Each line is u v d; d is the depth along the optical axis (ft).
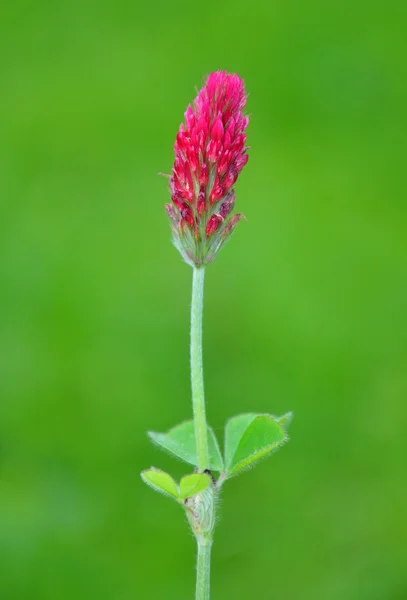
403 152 3.67
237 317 3.06
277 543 2.35
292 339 2.95
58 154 3.76
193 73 4.13
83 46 4.50
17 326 3.02
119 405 2.70
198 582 1.58
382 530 2.37
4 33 4.67
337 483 2.51
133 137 3.79
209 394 2.77
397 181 3.53
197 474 1.55
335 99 3.95
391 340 2.92
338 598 2.20
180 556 2.30
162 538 2.33
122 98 4.02
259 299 3.09
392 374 2.79
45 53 4.46
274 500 2.49
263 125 3.83
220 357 2.90
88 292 3.13
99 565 2.23
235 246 3.32
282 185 3.53
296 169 3.61
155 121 3.87
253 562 2.32
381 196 3.46
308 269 3.20
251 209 3.41
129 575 2.22
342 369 2.84
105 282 3.15
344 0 4.46
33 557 2.23
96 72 4.26
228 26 4.46
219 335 2.99
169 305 3.10
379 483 2.50
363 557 2.29
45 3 4.83
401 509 2.38
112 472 2.50
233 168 1.57
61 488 2.44
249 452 1.61
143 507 2.41
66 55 4.43
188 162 1.56
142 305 3.10
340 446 2.62
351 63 4.08
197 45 4.33
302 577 2.27
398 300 3.05
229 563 2.32
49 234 3.36
